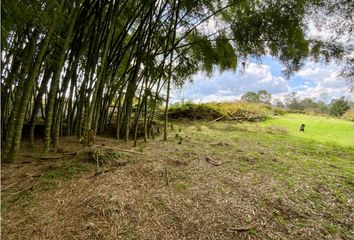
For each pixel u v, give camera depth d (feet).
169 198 7.49
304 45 14.66
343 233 6.58
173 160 10.76
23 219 6.10
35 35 8.79
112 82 16.11
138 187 7.91
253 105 28.55
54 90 10.18
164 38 15.10
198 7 14.62
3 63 10.78
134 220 6.36
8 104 11.71
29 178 8.04
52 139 12.76
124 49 15.46
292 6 13.99
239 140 16.92
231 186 8.75
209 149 13.65
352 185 9.49
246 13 15.24
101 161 9.43
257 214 7.13
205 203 7.44
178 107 26.66
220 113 26.32
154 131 18.12
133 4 13.65
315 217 7.24
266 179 9.63
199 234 6.15
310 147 15.65
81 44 11.99
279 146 15.64
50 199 6.98
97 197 7.02
